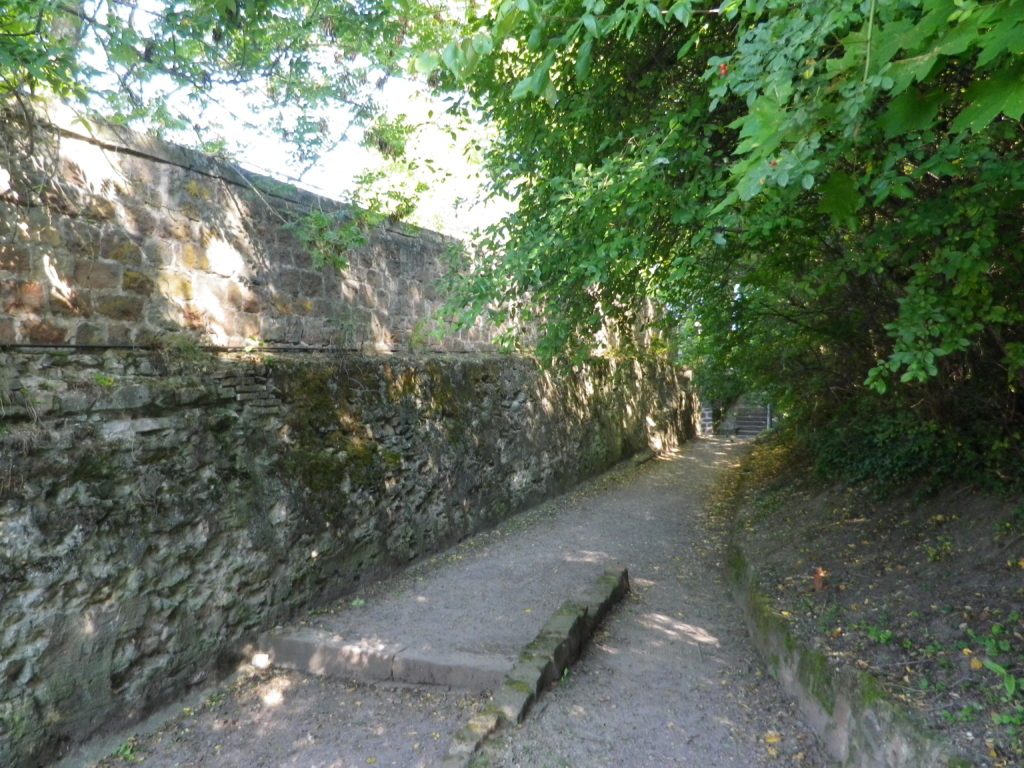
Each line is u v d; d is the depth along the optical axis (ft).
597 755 11.50
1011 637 11.71
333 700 14.15
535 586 20.48
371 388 21.63
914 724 9.72
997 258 12.03
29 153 12.78
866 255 13.79
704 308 23.43
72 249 13.52
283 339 19.27
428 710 13.57
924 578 15.08
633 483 40.47
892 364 10.19
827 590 15.97
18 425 11.69
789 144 8.80
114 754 12.29
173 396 14.56
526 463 32.37
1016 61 6.37
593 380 42.32
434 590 20.10
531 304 18.75
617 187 13.46
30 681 11.28
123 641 12.88
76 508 12.25
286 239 19.56
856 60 7.43
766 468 37.52
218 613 15.02
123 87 15.42
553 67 16.29
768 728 12.47
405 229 24.62
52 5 12.34
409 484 22.81
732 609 19.06
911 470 20.59
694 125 14.97
